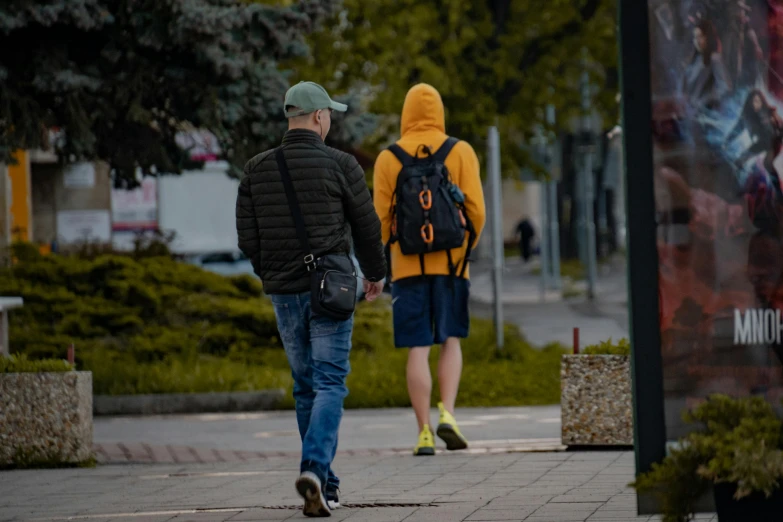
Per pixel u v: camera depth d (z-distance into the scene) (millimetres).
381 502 19484
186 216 80938
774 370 14336
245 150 43688
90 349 47188
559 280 103750
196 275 54406
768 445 13688
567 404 26703
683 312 14336
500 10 73312
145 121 41406
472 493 20438
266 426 36219
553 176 78625
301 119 19094
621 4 14398
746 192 14391
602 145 88000
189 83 42062
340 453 28078
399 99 68312
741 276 14344
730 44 14398
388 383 42812
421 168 26328
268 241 18844
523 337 54156
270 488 22047
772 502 13820
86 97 41531
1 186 72625
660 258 14359
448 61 70688
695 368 14320
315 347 18734
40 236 81188
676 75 14367
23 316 49125
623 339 27266
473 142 73062
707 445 13734
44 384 26641
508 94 74562
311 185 18766
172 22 40250
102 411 40844
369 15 68875
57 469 26375
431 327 26750
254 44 42219
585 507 18438
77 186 81250
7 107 40781
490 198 49719
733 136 14367
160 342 48219
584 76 80000
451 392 26922
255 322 50844
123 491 22328
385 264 19375
